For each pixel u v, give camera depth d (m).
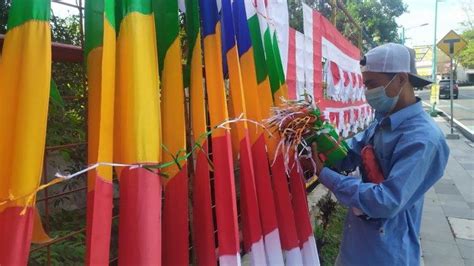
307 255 2.22
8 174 1.25
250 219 1.92
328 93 5.72
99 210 1.36
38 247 1.86
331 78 5.88
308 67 4.76
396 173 1.73
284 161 2.03
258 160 2.06
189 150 2.07
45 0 1.28
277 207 2.10
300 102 2.06
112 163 1.42
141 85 1.46
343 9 7.11
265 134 2.11
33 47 1.25
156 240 1.45
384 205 1.71
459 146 11.86
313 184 5.69
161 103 1.73
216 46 1.86
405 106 1.90
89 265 1.35
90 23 1.57
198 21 1.84
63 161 2.46
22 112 1.23
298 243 2.12
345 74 6.72
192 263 2.19
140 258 1.41
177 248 1.68
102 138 1.38
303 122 1.97
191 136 2.03
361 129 8.01
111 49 1.43
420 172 1.74
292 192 2.17
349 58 7.08
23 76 1.24
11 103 1.26
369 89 1.95
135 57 1.47
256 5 2.31
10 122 1.26
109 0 1.43
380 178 1.89
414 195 1.85
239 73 1.95
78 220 2.52
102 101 1.38
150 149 1.45
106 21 1.41
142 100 1.46
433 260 4.15
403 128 1.84
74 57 1.82
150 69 1.51
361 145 2.15
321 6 6.14
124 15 1.50
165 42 1.73
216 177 1.79
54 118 2.30
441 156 1.82
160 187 1.50
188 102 2.04
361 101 8.08
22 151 1.21
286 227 2.09
